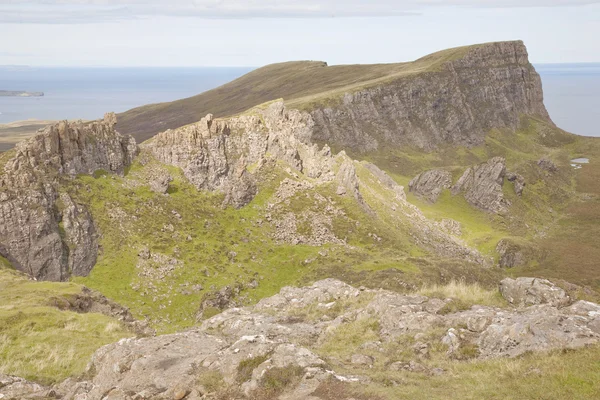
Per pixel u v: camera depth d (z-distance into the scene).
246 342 22.72
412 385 19.33
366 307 31.34
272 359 20.75
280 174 145.75
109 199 113.12
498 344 22.55
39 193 97.62
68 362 31.72
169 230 113.88
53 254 93.75
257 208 133.00
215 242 115.50
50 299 48.78
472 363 21.66
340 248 120.81
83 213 104.44
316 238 124.69
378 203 164.38
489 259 176.75
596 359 18.80
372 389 18.36
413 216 178.75
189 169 134.88
